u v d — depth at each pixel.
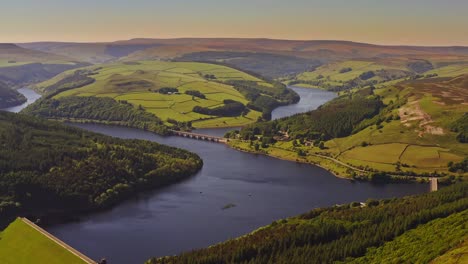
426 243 198.62
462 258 164.25
